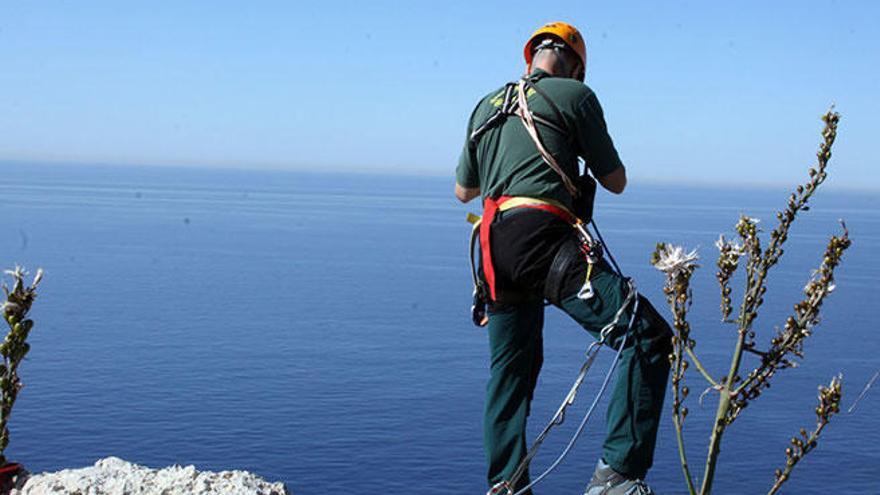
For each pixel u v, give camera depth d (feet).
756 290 9.87
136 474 12.47
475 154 12.31
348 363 599.57
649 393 10.50
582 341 601.21
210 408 461.78
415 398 490.08
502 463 12.26
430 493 322.34
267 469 351.67
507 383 12.25
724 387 9.95
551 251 11.01
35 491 11.89
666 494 291.17
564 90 11.35
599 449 348.18
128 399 477.36
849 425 432.66
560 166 11.18
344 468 354.95
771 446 380.17
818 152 9.68
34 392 484.33
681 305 9.73
